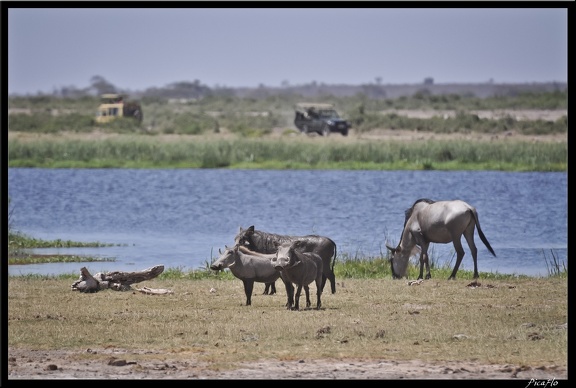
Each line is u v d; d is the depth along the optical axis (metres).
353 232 129.12
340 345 53.22
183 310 64.75
